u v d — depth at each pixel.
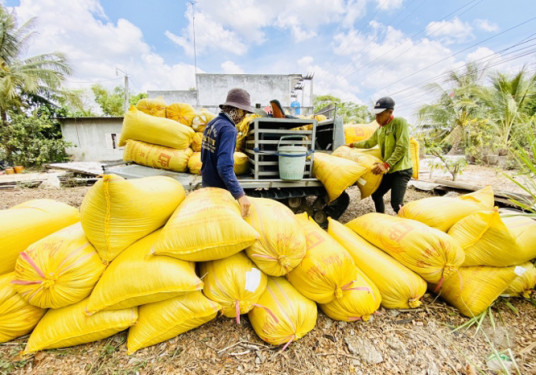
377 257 1.97
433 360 1.57
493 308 1.98
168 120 3.67
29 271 1.36
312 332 1.75
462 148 12.93
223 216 1.53
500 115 9.88
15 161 10.91
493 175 7.53
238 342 1.65
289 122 3.08
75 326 1.49
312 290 1.66
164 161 3.61
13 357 1.47
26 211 1.70
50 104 14.09
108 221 1.47
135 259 1.50
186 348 1.60
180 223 1.53
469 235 1.89
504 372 1.48
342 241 2.22
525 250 1.81
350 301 1.70
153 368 1.47
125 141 3.86
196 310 1.53
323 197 3.53
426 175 7.86
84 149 12.88
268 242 1.59
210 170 2.01
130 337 1.58
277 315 1.58
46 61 13.52
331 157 3.18
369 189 3.10
